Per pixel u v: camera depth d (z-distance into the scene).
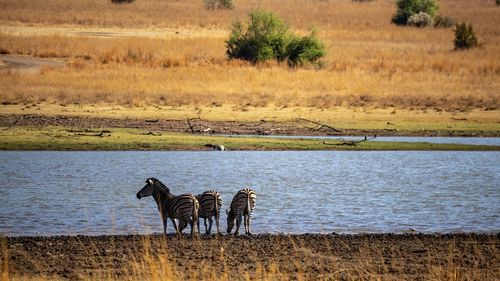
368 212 76.50
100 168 98.81
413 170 101.19
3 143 113.12
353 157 111.00
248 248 61.03
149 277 50.84
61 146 113.00
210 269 54.69
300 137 126.81
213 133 127.81
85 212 74.62
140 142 116.50
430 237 65.44
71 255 58.78
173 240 63.06
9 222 70.25
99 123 131.25
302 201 81.19
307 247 61.66
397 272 54.66
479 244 63.22
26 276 52.62
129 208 76.94
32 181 89.75
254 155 111.25
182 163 103.38
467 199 83.38
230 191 85.94
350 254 59.81
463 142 124.88
